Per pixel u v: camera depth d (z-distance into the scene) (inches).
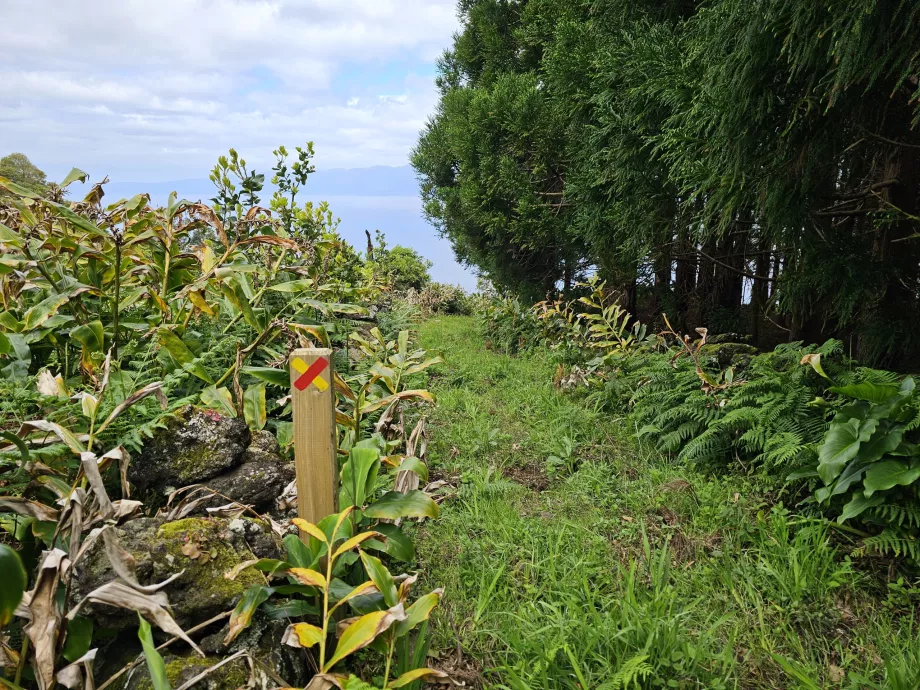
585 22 321.7
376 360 192.4
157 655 61.8
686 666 88.0
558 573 114.7
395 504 97.9
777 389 155.7
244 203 215.5
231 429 113.1
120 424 103.3
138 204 143.6
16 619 81.7
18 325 115.7
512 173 386.3
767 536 124.9
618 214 266.2
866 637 100.1
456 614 103.4
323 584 79.4
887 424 121.0
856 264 172.1
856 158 193.9
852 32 123.0
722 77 164.4
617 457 174.9
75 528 74.4
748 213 241.0
